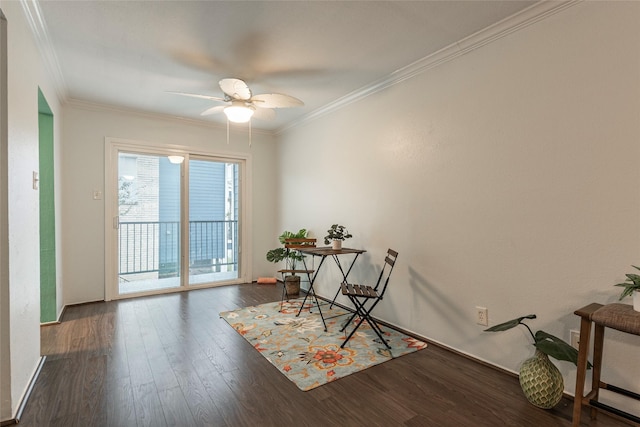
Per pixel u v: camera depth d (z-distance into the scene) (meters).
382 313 3.09
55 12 1.98
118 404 1.75
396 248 2.94
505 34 2.12
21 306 1.79
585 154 1.78
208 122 4.41
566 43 1.84
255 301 3.80
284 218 4.80
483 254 2.26
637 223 1.61
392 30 2.20
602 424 1.62
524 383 1.77
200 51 2.49
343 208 3.62
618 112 1.66
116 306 3.57
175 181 4.30
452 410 1.72
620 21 1.65
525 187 2.03
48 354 2.35
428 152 2.64
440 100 2.55
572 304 1.83
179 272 4.35
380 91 3.11
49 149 2.97
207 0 1.87
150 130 4.06
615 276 1.68
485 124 2.24
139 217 4.10
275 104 2.88
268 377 2.05
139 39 2.31
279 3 1.91
